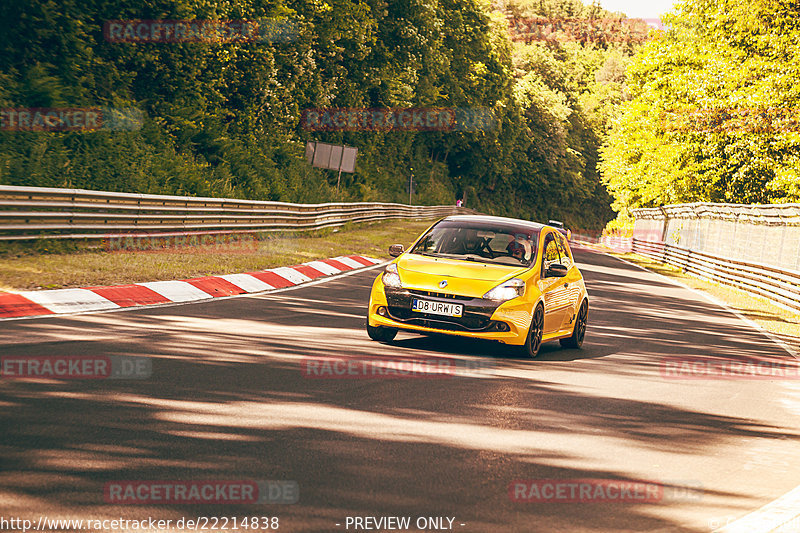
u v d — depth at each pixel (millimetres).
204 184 53719
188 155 58312
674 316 34594
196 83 63094
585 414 14289
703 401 16562
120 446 10102
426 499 9109
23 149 38938
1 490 8352
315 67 94562
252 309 24094
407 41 125062
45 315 19500
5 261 25828
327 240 57844
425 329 19297
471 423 12867
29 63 47719
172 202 38750
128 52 55062
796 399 17734
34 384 12859
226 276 29781
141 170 46875
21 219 28641
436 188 169000
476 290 19172
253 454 10242
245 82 76438
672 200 93438
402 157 156125
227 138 66312
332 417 12445
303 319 22953
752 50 84312
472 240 21281
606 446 12211
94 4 51781
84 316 19922
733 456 12359
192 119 61719
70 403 11906
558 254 22594
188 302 24391
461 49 169250
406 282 19531
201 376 14453
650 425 13930
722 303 44344
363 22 107000
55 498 8258
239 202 46406
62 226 30391
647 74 107000
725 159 83438
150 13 56125
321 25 99375
